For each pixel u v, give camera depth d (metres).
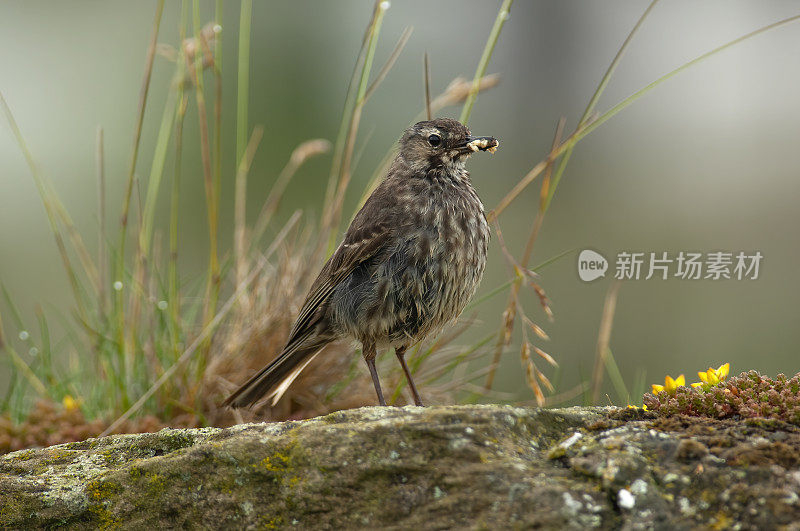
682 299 15.09
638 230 17.05
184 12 10.28
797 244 16.05
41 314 10.66
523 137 20.02
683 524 4.76
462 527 4.97
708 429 5.44
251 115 20.09
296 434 5.73
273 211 11.72
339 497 5.36
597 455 5.21
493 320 14.20
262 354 10.22
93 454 6.36
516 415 5.68
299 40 21.66
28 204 18.02
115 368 10.16
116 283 9.97
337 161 11.04
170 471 5.75
